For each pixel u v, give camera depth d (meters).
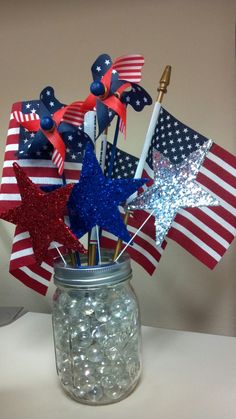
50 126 0.55
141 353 0.62
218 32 0.74
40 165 0.65
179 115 0.78
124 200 0.56
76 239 0.55
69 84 0.83
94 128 0.60
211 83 0.75
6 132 0.89
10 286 0.96
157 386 0.60
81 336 0.55
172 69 0.77
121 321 0.56
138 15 0.77
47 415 0.55
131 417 0.53
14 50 0.86
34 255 0.61
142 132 0.80
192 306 0.83
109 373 0.56
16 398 0.59
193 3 0.75
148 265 0.71
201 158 0.59
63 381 0.59
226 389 0.58
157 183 0.60
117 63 0.56
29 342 0.76
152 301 0.85
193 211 0.67
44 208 0.56
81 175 0.55
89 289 0.54
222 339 0.74
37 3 0.83
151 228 0.69
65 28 0.82
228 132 0.76
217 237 0.66
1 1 0.86
